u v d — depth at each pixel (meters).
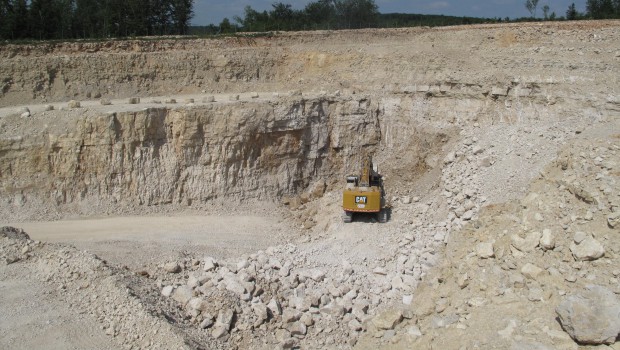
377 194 26.09
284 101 32.06
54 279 19.19
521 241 18.20
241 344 17.27
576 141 24.11
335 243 25.50
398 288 20.83
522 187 23.72
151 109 29.34
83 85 35.97
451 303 17.64
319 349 17.39
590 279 15.66
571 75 29.41
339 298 20.23
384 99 35.06
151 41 39.12
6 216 27.39
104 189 29.20
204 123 30.28
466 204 24.75
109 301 17.67
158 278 20.27
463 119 32.09
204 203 30.70
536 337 14.25
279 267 22.03
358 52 38.56
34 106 32.84
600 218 17.59
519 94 30.27
